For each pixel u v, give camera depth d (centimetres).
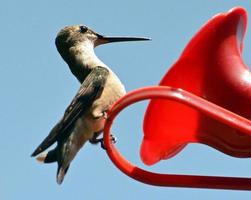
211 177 694
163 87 627
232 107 720
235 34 731
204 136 734
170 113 706
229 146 730
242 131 605
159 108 697
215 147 738
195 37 701
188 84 707
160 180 695
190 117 718
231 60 725
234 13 712
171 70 691
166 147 722
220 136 726
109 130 675
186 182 692
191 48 700
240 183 687
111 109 657
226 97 721
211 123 720
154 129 702
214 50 714
